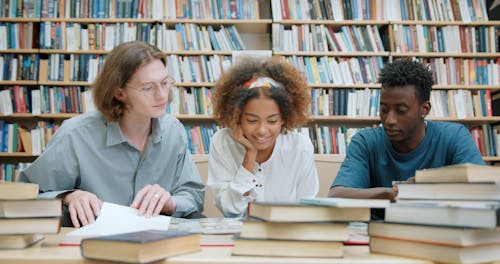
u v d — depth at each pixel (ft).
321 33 9.52
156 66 4.13
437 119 9.34
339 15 9.60
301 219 1.96
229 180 4.20
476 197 2.05
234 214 3.91
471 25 9.70
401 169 4.60
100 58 9.32
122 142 4.43
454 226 1.86
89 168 4.41
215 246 2.27
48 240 2.48
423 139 4.56
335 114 9.33
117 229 2.70
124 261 1.79
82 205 3.43
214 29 9.78
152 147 4.61
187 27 9.42
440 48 9.57
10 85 9.26
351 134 9.39
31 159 9.71
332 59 9.46
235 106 3.73
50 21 9.29
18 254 1.99
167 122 4.83
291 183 4.48
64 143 4.36
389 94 4.12
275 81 3.99
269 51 9.32
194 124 9.86
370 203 2.02
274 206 1.94
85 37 9.32
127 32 9.32
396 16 9.66
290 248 1.97
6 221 2.12
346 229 1.98
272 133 3.70
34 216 2.18
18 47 9.27
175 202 4.03
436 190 2.18
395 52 9.45
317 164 7.67
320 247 1.97
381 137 4.79
